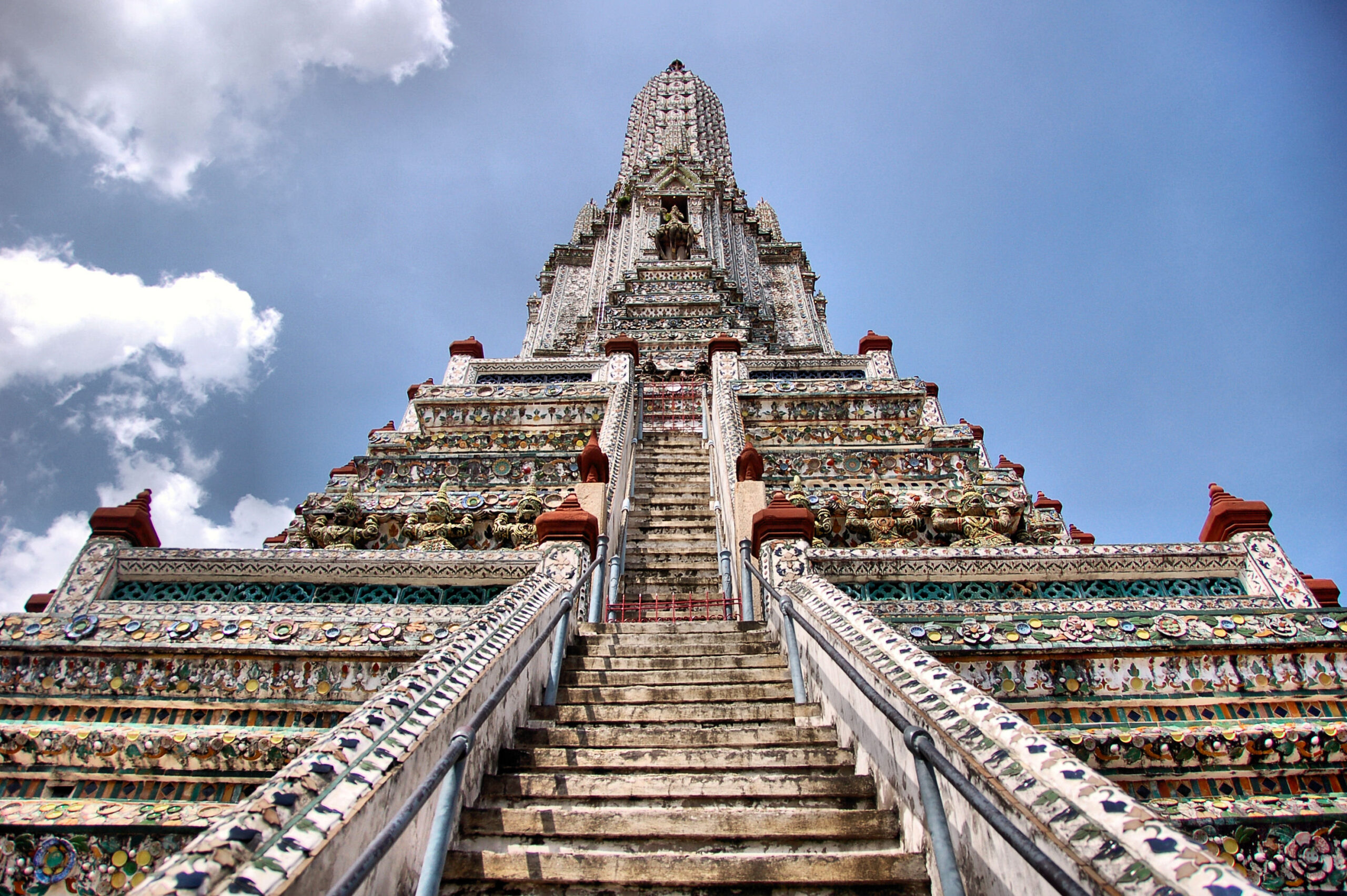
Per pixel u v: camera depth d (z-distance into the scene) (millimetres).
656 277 27141
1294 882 4465
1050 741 2754
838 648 4629
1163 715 5465
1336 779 5031
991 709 3098
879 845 3650
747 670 6105
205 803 4832
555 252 38969
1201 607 6395
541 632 5523
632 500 12266
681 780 4211
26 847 4391
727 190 37406
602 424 12586
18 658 5570
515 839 3707
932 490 9797
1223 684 5559
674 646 6645
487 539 8922
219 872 2041
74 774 4996
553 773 4434
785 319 34094
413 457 10898
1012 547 7242
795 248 37781
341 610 5938
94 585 6770
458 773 2906
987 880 2814
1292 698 5488
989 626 5844
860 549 7273
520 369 15156
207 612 5938
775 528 7461
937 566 7117
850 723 4562
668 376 18297
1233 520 7441
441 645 4258
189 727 5184
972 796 2480
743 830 3725
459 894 3328
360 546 8930
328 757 2770
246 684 5441
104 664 5535
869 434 12281
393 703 3359
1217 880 1845
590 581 7551
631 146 44500
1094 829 2234
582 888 3365
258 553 7027
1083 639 5707
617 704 5520
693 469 13648
